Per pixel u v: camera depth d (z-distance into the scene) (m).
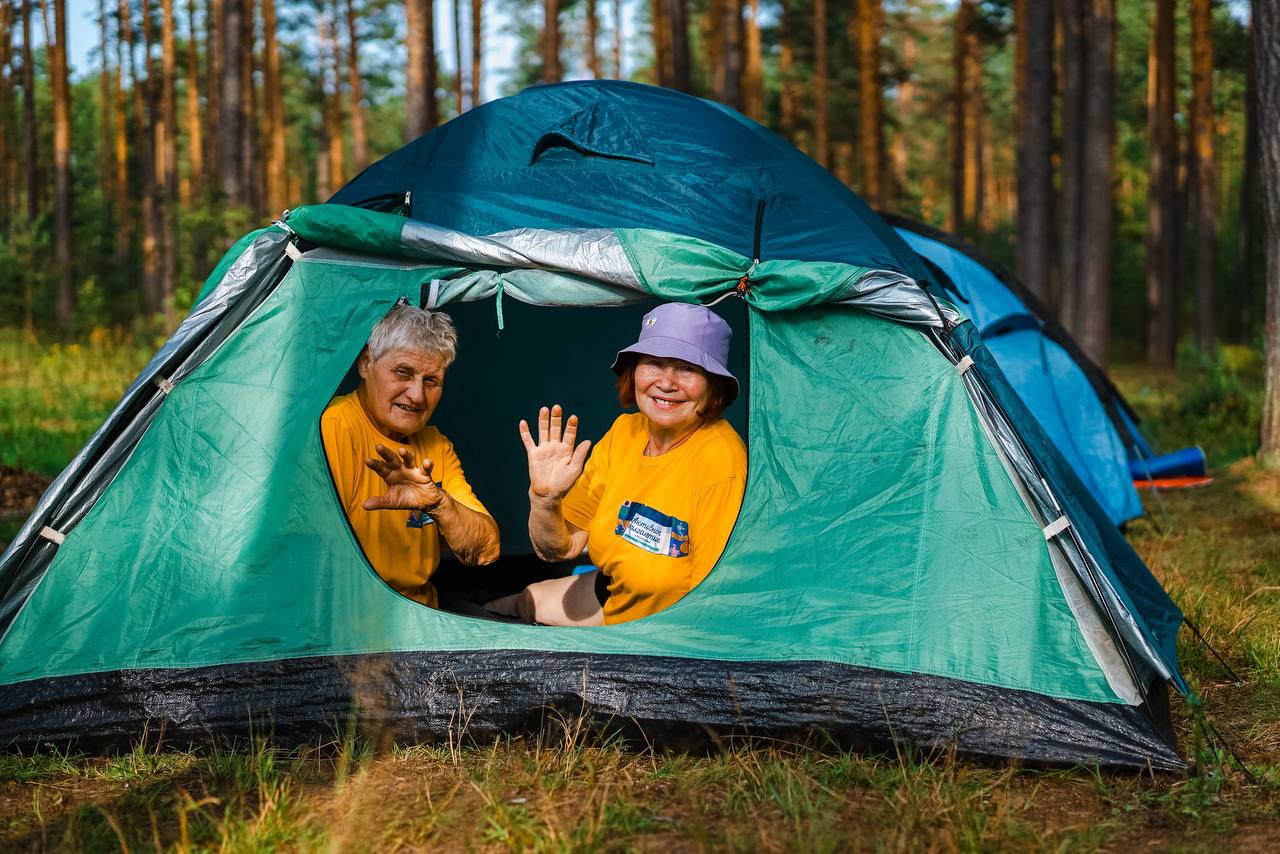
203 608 3.54
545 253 3.65
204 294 3.71
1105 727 3.26
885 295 3.53
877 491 3.53
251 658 3.48
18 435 9.94
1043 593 3.41
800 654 3.39
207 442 3.64
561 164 4.12
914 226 7.66
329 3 33.06
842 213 3.87
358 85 32.88
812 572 3.50
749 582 3.51
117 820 2.95
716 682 3.37
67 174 26.95
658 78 24.73
